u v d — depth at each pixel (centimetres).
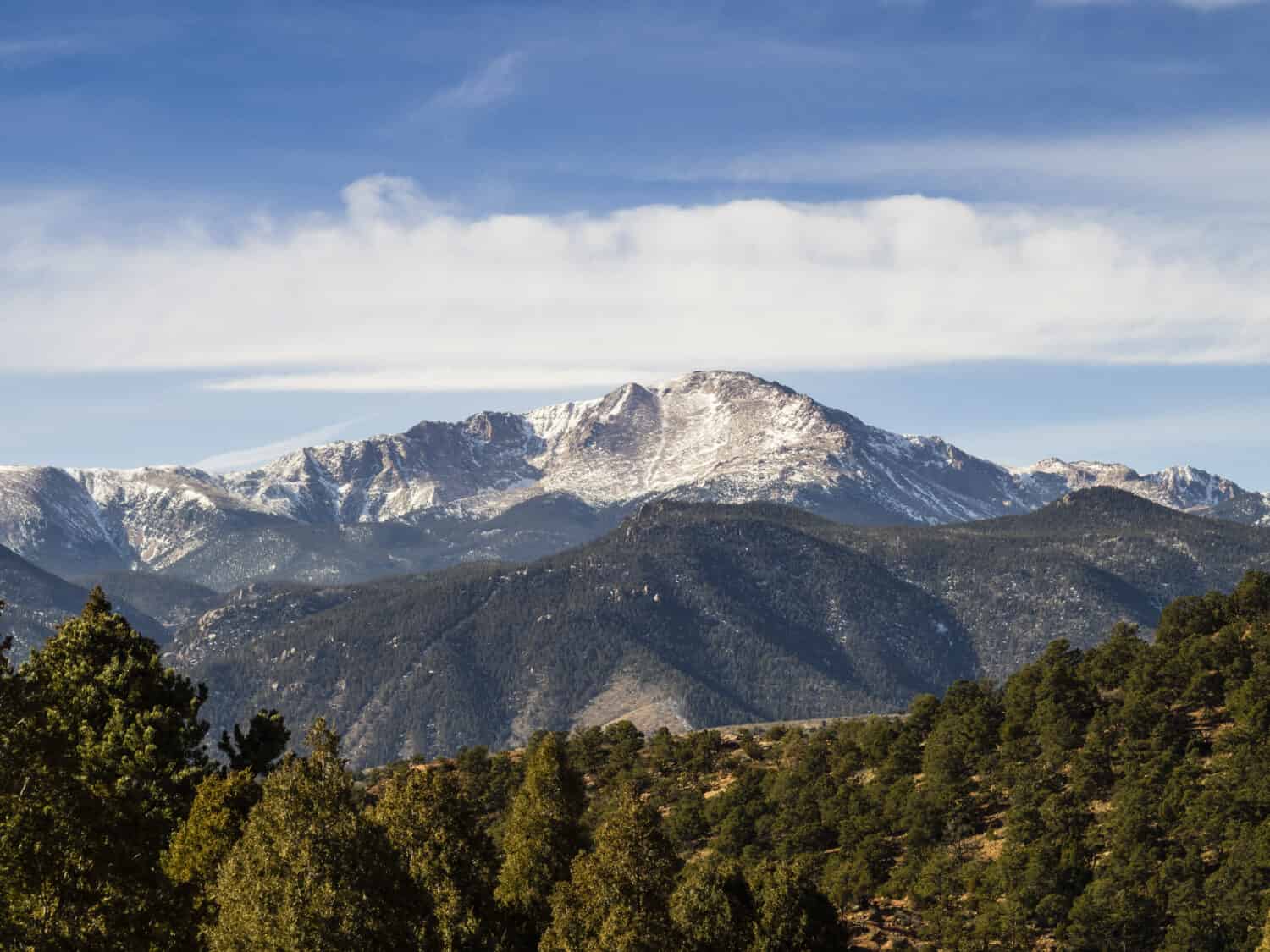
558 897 10012
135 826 9412
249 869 7850
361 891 7800
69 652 12019
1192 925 17425
